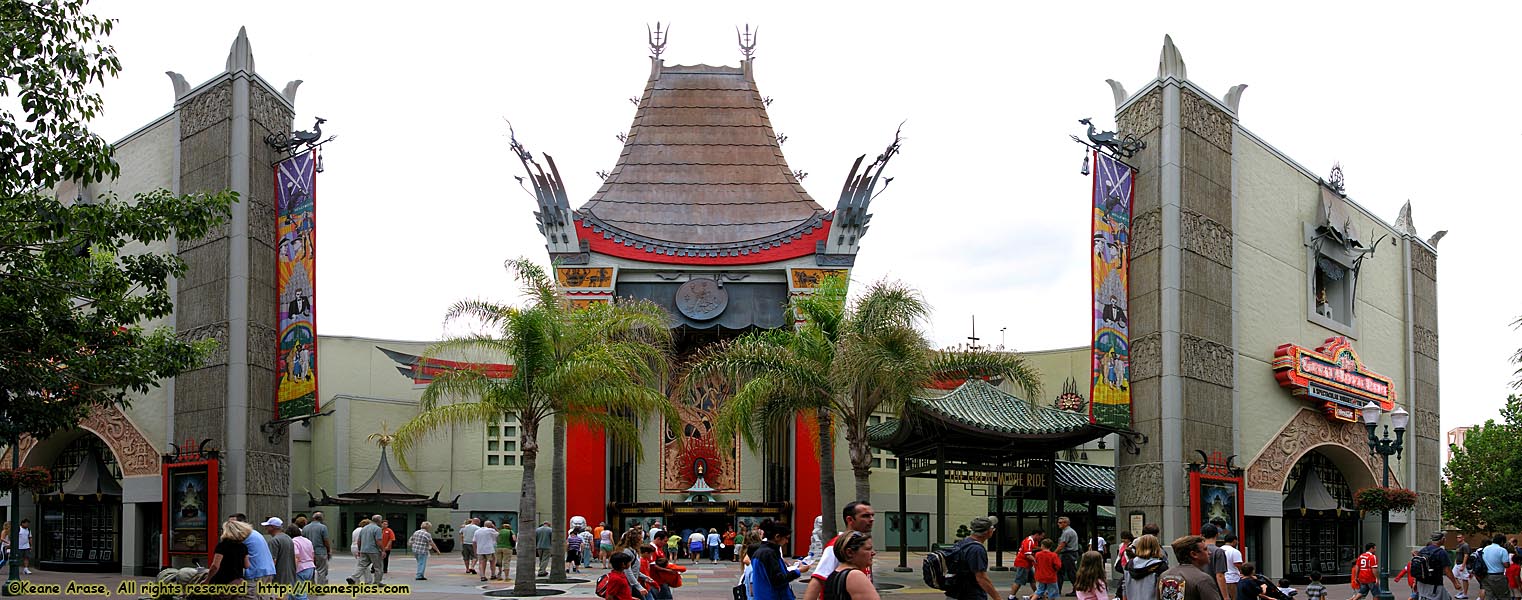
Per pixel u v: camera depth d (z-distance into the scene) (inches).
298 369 1470.2
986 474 1531.7
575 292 2159.2
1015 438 1437.0
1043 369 2463.1
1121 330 1462.8
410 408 2461.9
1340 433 1715.1
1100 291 1439.5
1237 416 1515.7
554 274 2164.1
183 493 1456.7
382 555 1486.2
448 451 2406.5
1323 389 1646.2
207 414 1456.7
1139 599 547.5
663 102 2402.8
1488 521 2741.1
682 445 2222.0
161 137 1589.6
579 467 2148.1
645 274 2210.9
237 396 1435.8
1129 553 916.6
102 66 836.0
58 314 911.7
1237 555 876.6
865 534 435.5
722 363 1387.8
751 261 2208.4
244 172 1476.4
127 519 1573.6
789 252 2208.4
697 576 1633.9
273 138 1529.3
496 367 1528.1
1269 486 1568.7
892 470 2405.3
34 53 795.4
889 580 1473.9
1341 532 1774.1
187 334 1494.8
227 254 1467.8
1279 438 1596.9
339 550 2298.2
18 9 791.7
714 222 2294.5
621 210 2292.1
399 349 2561.5
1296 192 1702.8
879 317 1333.7
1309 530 1723.7
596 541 1845.5
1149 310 1464.1
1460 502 2810.0
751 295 2218.3
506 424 2393.0
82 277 906.1
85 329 927.7
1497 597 1103.6
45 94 800.9
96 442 1701.5
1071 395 2225.6
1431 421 1948.8
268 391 1480.1
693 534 2057.1
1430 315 2003.0
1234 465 1487.5
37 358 911.7
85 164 834.2
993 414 1465.3
